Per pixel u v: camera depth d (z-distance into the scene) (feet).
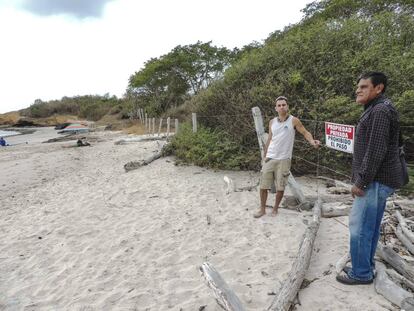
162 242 14.73
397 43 24.75
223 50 108.17
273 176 15.98
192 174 27.04
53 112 233.55
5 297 11.57
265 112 25.09
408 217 14.42
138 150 46.85
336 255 11.87
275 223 15.40
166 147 36.50
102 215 19.16
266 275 11.27
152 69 104.73
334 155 21.91
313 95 23.29
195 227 16.06
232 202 19.08
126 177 28.84
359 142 9.05
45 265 13.78
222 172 26.73
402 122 20.52
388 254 10.64
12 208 22.72
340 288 9.93
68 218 19.16
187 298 10.51
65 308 10.60
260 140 19.24
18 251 15.26
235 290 10.53
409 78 21.66
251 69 27.78
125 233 16.16
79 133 101.55
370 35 24.85
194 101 36.70
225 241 14.25
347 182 20.26
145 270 12.50
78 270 13.01
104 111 186.50
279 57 26.45
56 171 36.58
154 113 105.19
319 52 24.40
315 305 9.37
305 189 19.90
